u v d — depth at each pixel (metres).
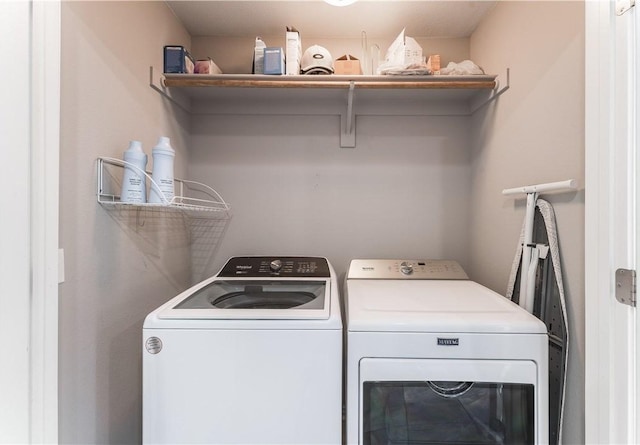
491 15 1.71
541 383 1.01
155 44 1.54
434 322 1.03
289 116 2.04
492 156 1.70
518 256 1.38
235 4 1.68
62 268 0.96
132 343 1.35
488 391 1.05
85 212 1.06
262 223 2.06
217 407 1.02
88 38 1.07
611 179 0.88
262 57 1.70
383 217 2.05
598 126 0.92
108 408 1.19
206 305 1.17
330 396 1.03
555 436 1.11
